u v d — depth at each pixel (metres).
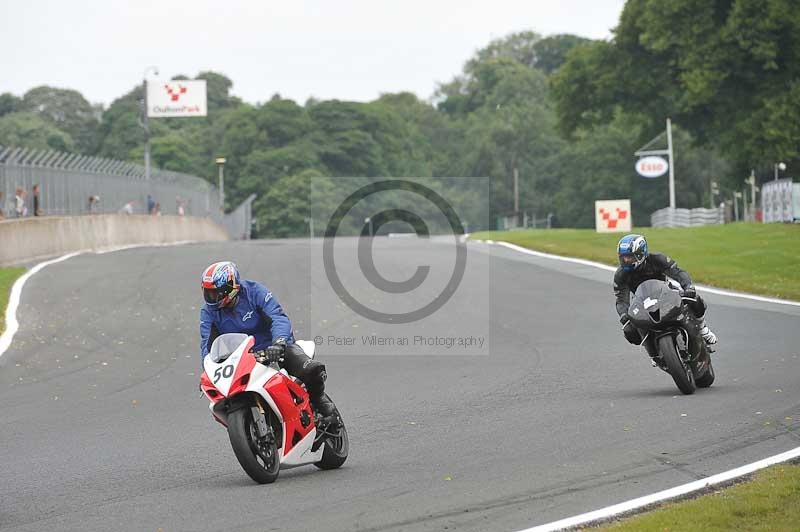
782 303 81.81
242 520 27.34
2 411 49.75
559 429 38.53
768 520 24.77
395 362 61.41
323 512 27.81
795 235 128.75
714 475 30.12
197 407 48.78
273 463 32.09
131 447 39.62
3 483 33.88
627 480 30.08
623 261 47.44
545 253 134.88
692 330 45.69
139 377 58.91
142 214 193.12
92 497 31.20
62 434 43.25
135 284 101.62
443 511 27.34
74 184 158.12
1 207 128.50
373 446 37.62
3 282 101.50
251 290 33.06
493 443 36.66
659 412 40.78
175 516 28.16
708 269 105.19
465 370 56.94
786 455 32.09
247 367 31.31
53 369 62.16
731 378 49.12
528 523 25.91
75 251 146.12
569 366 56.25
